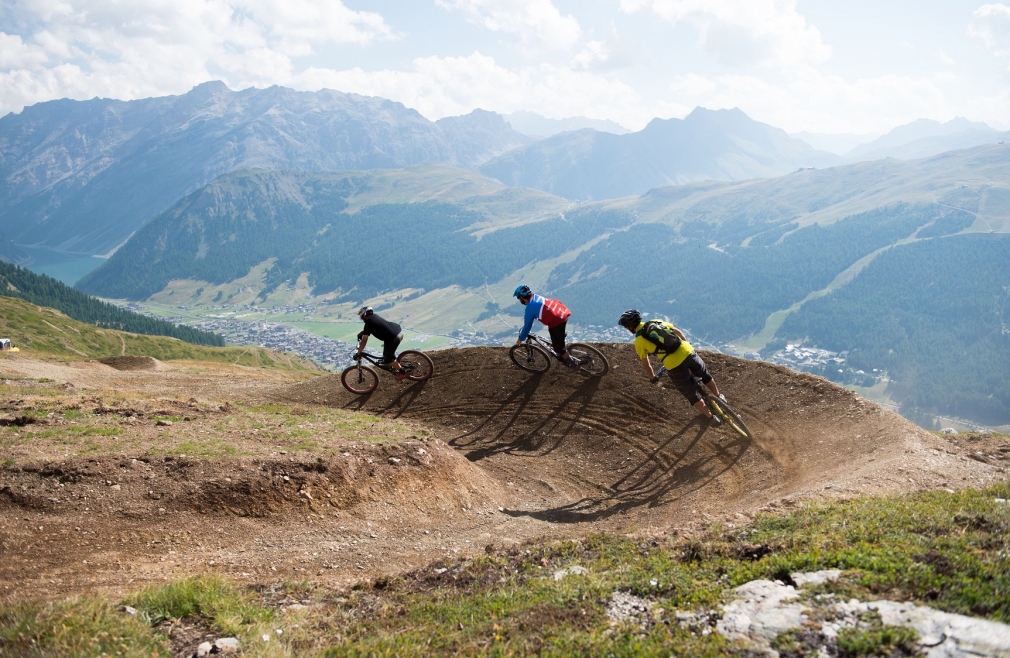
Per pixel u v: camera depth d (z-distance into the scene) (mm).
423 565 9477
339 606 8180
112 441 13641
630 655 5340
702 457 15984
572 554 8766
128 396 19812
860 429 13984
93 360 46062
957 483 10344
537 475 17422
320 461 13547
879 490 9844
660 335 13438
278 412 19719
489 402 21172
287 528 11883
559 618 6379
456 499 14969
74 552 9836
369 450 14742
